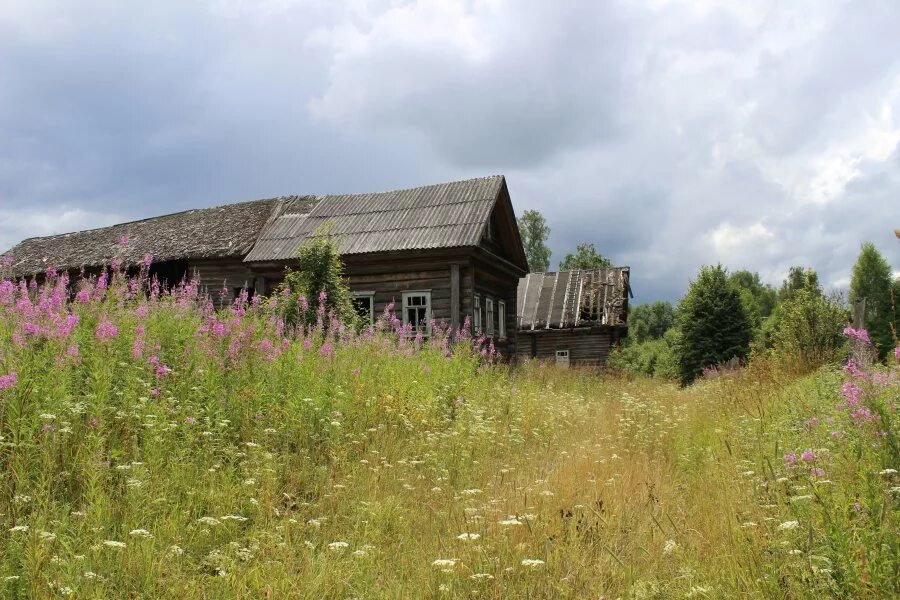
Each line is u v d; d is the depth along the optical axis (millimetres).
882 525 3332
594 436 9172
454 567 3914
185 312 8641
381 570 4203
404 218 19125
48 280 7906
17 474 4520
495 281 20812
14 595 3441
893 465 3812
